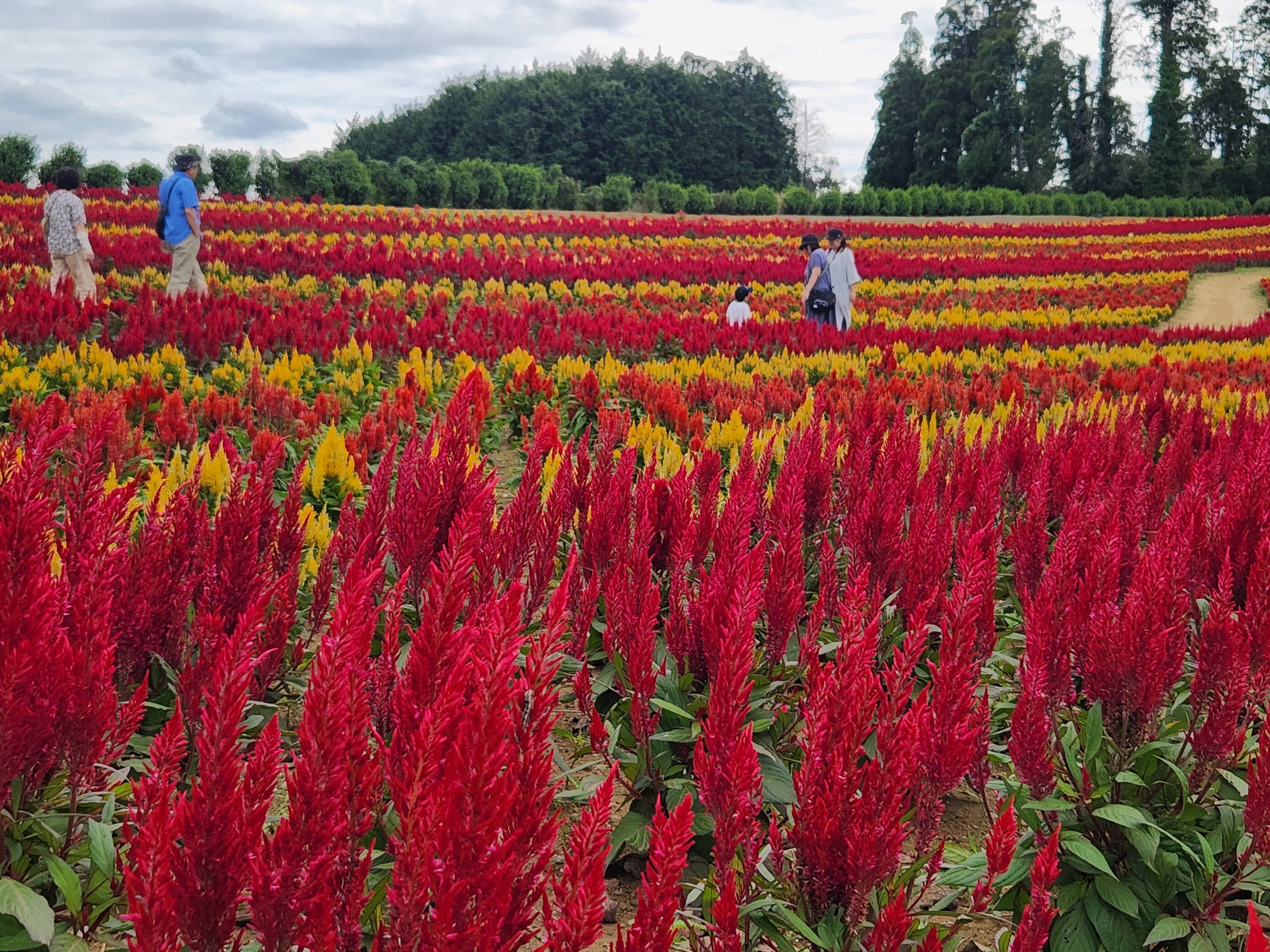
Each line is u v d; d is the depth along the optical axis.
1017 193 63.34
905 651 2.18
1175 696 3.13
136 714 2.37
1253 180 72.56
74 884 2.06
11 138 33.53
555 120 77.88
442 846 1.34
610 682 3.35
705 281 23.62
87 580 2.44
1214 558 3.60
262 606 1.56
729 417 8.09
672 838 1.56
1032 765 2.44
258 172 36.62
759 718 2.91
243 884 1.49
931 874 2.18
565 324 13.47
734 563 2.94
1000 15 77.38
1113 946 2.43
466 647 1.68
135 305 11.74
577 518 4.27
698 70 89.62
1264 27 75.19
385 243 22.80
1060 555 3.07
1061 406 9.07
